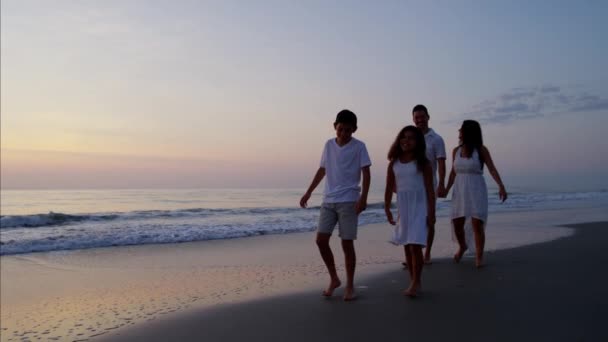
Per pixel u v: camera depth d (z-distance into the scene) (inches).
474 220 193.8
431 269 190.5
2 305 180.1
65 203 1188.5
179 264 261.3
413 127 150.6
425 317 123.1
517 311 124.4
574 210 623.8
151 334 121.7
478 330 110.3
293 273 215.6
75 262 274.5
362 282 175.6
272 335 115.6
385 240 331.9
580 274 173.8
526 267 189.5
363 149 146.9
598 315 118.7
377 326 117.5
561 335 104.0
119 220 569.3
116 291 198.2
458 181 197.6
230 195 1720.0
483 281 163.9
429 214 147.8
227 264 255.0
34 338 137.0
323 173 156.1
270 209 780.0
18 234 387.9
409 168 149.3
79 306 176.2
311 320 126.6
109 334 127.6
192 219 585.0
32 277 234.5
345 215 147.1
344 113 146.6
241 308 142.7
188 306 157.8
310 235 395.9
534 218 490.6
